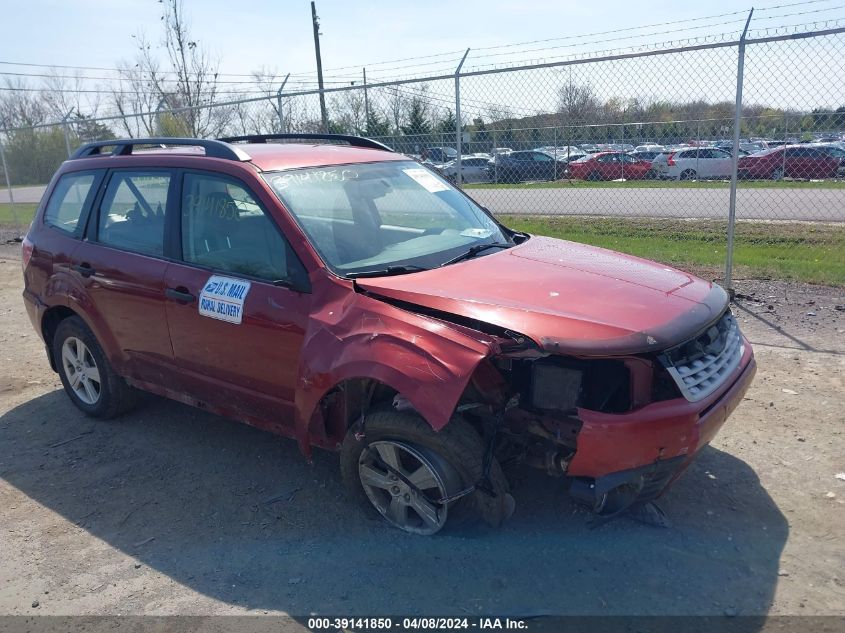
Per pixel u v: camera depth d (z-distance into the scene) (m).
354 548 3.54
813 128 8.32
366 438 3.48
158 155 4.57
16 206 20.89
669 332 3.17
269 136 5.35
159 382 4.57
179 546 3.64
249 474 4.35
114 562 3.53
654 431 3.04
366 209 4.20
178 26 16.16
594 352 3.00
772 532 3.52
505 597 3.13
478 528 3.62
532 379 3.21
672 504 3.79
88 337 4.95
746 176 11.03
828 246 10.09
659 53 7.29
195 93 16.17
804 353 5.82
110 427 5.12
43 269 5.12
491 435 3.27
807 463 4.14
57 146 18.88
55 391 5.91
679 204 12.52
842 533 3.48
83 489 4.27
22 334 7.71
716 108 9.31
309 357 3.47
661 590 3.14
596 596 3.11
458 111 8.86
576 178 12.55
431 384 3.03
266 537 3.68
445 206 4.62
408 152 10.72
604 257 4.17
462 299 3.31
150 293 4.32
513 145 10.84
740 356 3.73
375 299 3.45
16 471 4.52
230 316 3.88
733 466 4.14
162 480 4.33
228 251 4.02
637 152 11.57
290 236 3.74
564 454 3.24
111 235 4.72
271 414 3.95
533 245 4.36
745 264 9.02
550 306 3.29
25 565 3.54
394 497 3.58
